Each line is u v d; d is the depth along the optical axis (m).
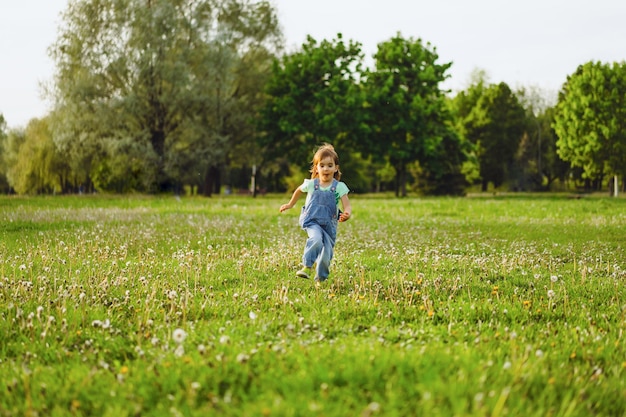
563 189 87.31
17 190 67.25
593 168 56.50
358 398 3.46
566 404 3.52
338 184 7.77
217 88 50.16
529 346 4.51
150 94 48.03
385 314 6.29
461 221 20.17
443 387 3.43
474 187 91.56
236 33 54.81
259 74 57.25
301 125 55.16
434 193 64.81
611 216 22.48
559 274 9.10
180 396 3.58
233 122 54.59
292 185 74.56
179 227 16.80
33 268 9.00
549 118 85.62
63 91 46.34
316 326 5.65
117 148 45.38
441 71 59.97
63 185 64.94
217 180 73.56
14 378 4.07
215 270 9.12
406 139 59.69
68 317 5.89
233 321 5.83
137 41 46.53
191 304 6.59
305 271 7.49
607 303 7.06
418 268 9.39
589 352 4.80
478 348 4.64
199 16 49.62
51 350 5.02
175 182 49.72
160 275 8.58
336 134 56.84
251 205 31.59
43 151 59.62
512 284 8.20
